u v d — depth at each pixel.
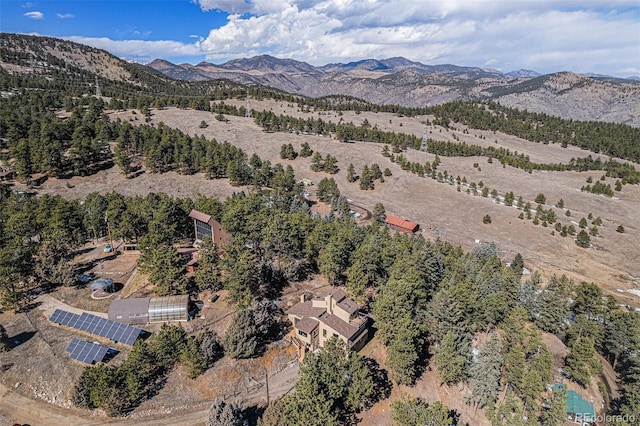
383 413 54.53
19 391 49.97
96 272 76.19
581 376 66.38
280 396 53.47
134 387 48.59
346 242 79.81
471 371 59.72
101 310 64.69
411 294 67.06
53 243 73.94
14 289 65.38
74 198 122.06
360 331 62.62
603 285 108.00
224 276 71.50
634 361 69.81
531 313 80.88
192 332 60.41
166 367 54.25
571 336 78.75
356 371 51.03
